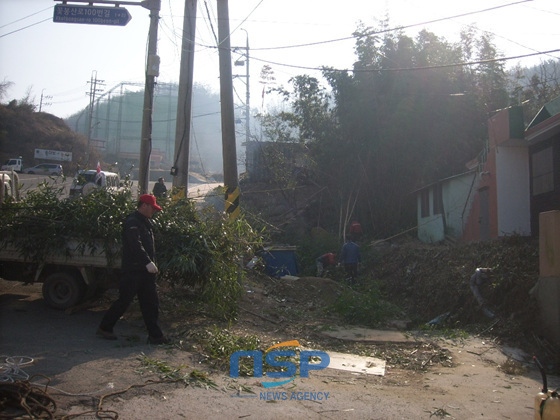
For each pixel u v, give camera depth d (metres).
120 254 7.43
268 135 26.03
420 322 10.42
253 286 11.46
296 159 25.14
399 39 23.50
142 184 11.69
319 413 4.71
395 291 13.51
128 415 4.29
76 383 4.87
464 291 10.27
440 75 22.86
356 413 4.77
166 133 80.44
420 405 5.13
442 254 13.23
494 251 11.15
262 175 26.77
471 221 18.16
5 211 7.72
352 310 9.77
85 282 7.74
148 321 6.37
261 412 4.61
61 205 7.73
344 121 23.27
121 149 78.00
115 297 8.72
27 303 8.16
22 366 5.21
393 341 7.96
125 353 5.89
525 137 14.23
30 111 58.94
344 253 14.34
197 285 8.03
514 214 15.52
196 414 4.44
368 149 22.78
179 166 12.00
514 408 5.23
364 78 23.27
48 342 6.14
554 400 3.64
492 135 16.05
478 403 5.32
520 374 6.61
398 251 16.16
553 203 13.59
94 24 10.73
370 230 22.47
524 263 9.66
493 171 15.94
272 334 7.88
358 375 6.11
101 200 7.69
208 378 5.36
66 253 7.54
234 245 8.27
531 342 7.94
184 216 8.12
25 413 4.09
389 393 5.47
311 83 24.58
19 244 7.64
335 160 23.20
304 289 11.81
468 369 6.71
